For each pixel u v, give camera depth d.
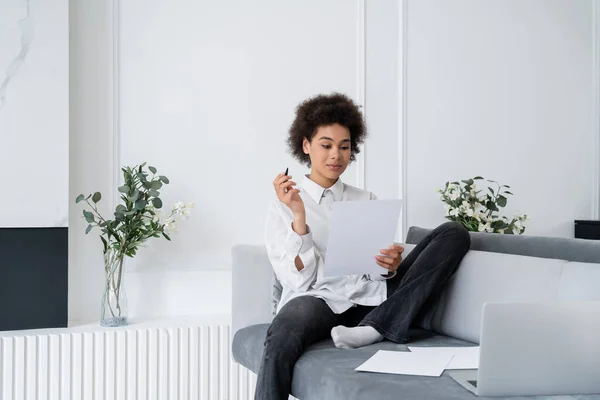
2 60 2.88
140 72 3.30
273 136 3.56
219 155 3.45
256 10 3.52
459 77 3.99
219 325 3.05
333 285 2.18
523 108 4.17
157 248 3.31
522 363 1.41
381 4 3.80
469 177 4.01
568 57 4.30
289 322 1.90
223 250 3.45
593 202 4.36
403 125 3.82
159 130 3.33
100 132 3.21
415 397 1.41
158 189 3.30
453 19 3.98
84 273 3.19
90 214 2.96
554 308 1.43
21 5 2.91
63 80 2.99
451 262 2.06
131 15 3.28
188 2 3.39
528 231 4.18
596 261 1.87
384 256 2.07
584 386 1.46
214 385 3.04
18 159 2.91
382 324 1.98
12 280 2.88
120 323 2.99
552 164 4.25
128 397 2.90
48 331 2.85
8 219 2.89
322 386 1.64
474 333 1.96
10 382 2.71
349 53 3.72
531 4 4.19
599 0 4.35
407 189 3.85
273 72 3.56
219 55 3.45
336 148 2.24
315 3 3.65
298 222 2.11
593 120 4.36
